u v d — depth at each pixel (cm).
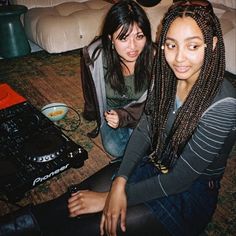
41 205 117
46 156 157
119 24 142
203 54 92
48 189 174
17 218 110
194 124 102
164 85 111
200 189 114
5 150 161
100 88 176
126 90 177
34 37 361
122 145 185
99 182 128
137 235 109
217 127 96
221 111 96
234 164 192
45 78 306
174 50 93
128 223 108
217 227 151
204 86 97
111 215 107
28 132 171
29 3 372
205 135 98
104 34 156
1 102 193
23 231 109
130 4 145
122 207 109
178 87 110
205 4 90
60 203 117
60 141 166
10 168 153
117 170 131
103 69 173
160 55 106
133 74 169
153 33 323
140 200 111
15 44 354
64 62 344
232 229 150
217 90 96
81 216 111
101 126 191
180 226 108
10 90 206
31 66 335
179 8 89
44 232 111
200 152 100
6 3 377
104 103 183
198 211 112
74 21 346
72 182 179
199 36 88
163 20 97
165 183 108
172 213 108
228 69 280
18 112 186
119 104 185
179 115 106
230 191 172
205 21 87
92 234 108
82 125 229
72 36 345
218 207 162
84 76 194
